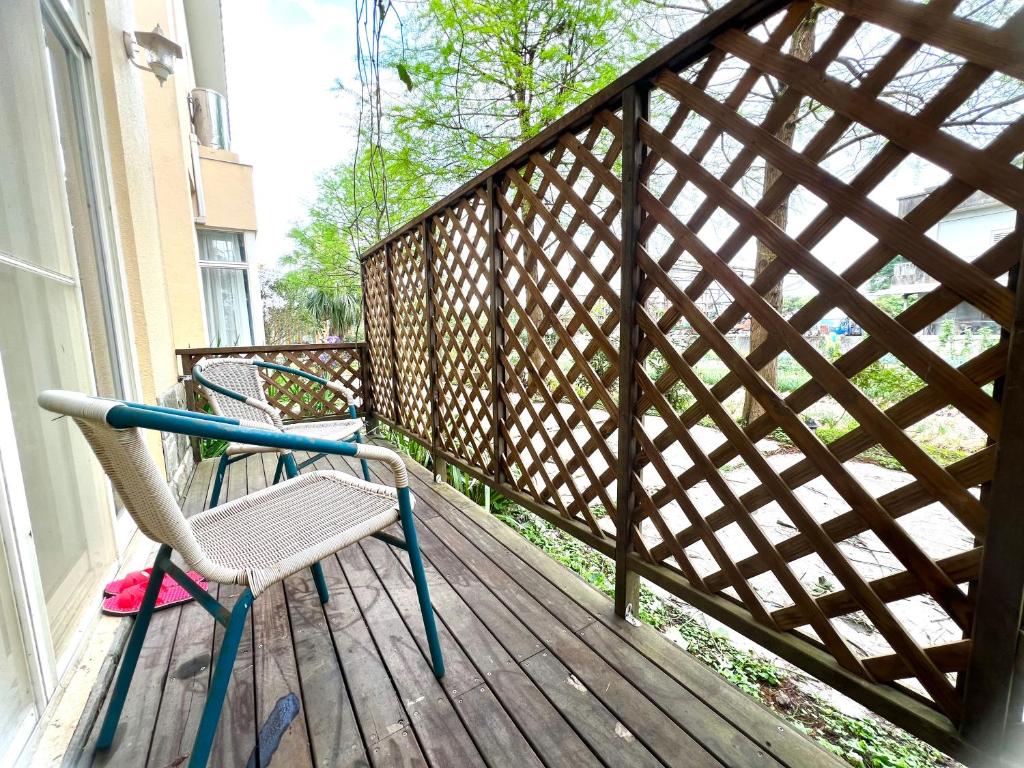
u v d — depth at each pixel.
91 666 1.18
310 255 10.26
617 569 1.52
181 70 5.43
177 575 0.95
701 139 1.15
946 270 0.80
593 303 1.57
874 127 0.85
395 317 3.67
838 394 0.96
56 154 1.49
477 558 1.86
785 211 2.50
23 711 0.94
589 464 1.68
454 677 1.22
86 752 0.98
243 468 3.19
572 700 1.14
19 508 0.98
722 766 0.97
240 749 1.01
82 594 1.38
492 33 4.34
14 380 1.15
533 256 1.86
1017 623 0.76
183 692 1.17
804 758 0.98
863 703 0.98
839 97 0.89
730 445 1.17
